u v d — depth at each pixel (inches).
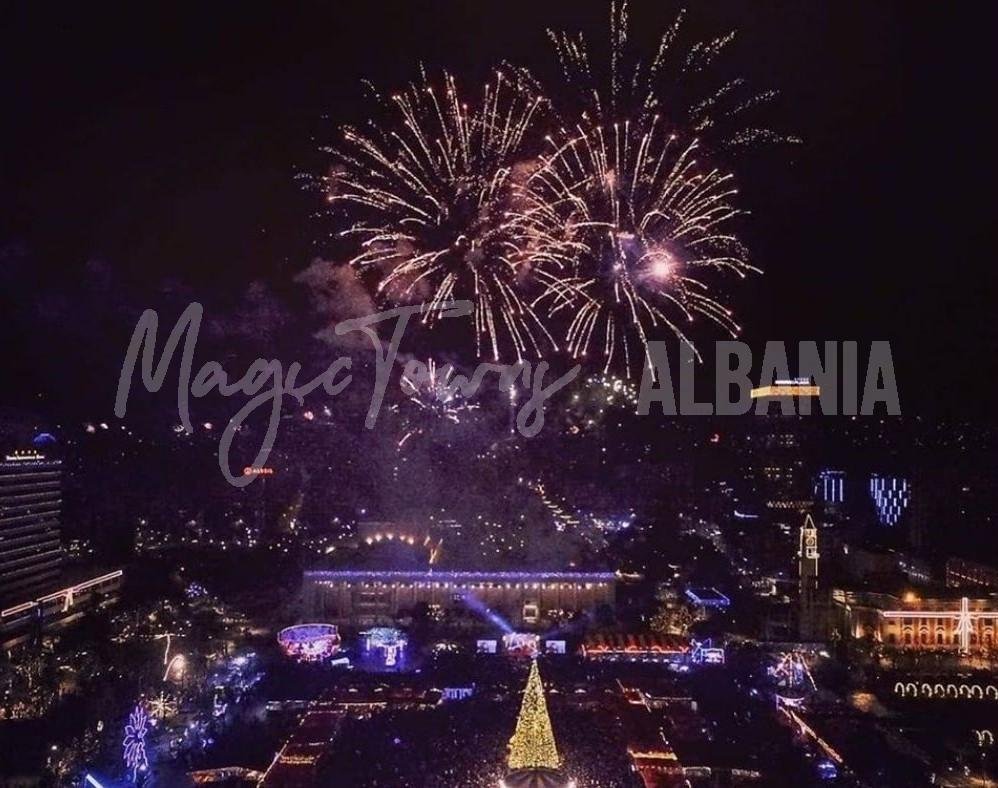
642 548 6353.3
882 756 3373.5
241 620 5142.7
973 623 4928.6
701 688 4151.1
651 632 4987.7
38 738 3216.0
